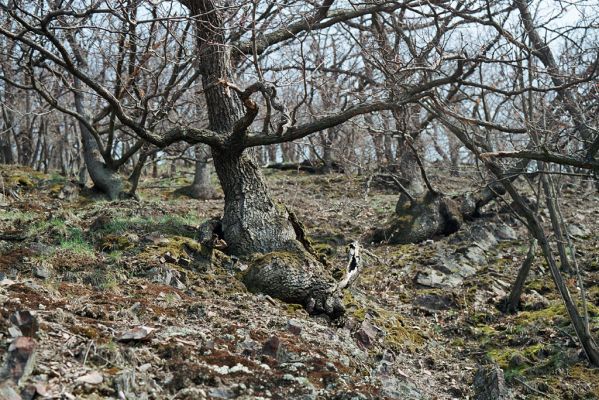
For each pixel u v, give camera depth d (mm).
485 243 12586
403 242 13156
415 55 9844
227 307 7074
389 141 17750
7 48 10234
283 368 5340
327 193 19719
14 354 4223
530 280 10891
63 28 7832
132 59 10164
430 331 9141
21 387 4078
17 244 8344
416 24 11469
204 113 13805
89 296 6477
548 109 9359
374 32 11977
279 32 10992
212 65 9367
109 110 13422
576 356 7762
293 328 6668
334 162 23062
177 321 6184
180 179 22625
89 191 14828
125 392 4332
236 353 5559
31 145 25281
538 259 11680
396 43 11680
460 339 8953
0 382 4039
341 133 22234
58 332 4973
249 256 8781
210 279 8031
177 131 8922
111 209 10562
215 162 9289
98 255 8195
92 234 8961
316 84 10711
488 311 9797
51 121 24625
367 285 10688
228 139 8922
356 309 8422
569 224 13422
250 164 9289
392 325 8523
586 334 7566
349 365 6223
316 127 8672
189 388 4602
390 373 6750
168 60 8945
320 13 10859
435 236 13297
